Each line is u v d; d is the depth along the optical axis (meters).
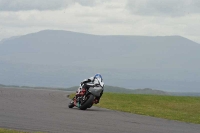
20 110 49.28
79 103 56.84
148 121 47.44
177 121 50.06
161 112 60.59
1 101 60.34
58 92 104.50
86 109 58.12
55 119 43.09
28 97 75.19
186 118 54.47
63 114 48.34
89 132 36.50
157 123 46.16
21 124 38.28
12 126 36.88
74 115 48.19
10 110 48.41
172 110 67.88
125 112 57.69
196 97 102.31
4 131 33.19
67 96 88.00
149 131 39.47
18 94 82.81
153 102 83.00
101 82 57.44
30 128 36.50
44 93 94.56
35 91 102.44
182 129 42.69
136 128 40.72
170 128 42.72
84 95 56.59
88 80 57.75
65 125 39.41
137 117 51.22
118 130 38.69
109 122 43.78
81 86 57.44
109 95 94.50
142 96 96.88
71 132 35.91
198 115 60.00
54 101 69.38
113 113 54.50
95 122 42.94
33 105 57.50
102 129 38.59
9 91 93.00
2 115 43.38
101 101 77.00
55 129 36.81
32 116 44.19
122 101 80.06
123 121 45.59
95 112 54.06
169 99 92.06
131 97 91.69
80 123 41.41
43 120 41.75
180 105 79.88
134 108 65.31
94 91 56.41
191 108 75.06
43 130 36.00
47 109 53.09
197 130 42.75
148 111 61.00
